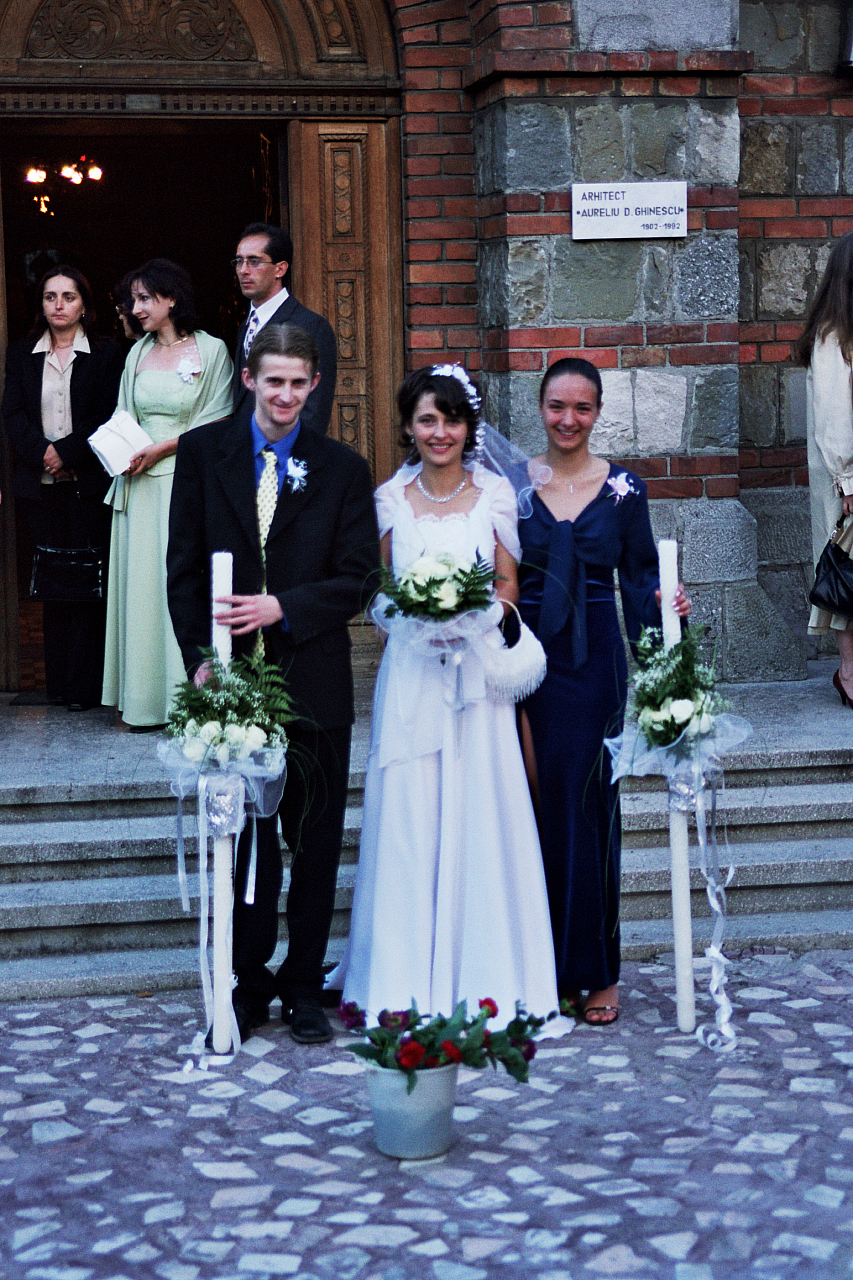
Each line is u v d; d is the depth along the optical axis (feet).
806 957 15.66
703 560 22.48
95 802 17.39
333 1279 9.37
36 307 22.21
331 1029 13.82
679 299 22.11
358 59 22.90
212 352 20.72
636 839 17.42
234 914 13.93
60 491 21.30
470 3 22.38
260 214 34.12
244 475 13.60
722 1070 12.65
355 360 23.43
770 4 23.56
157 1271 9.51
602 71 21.40
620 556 14.29
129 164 43.73
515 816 13.61
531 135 21.48
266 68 22.71
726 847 17.37
